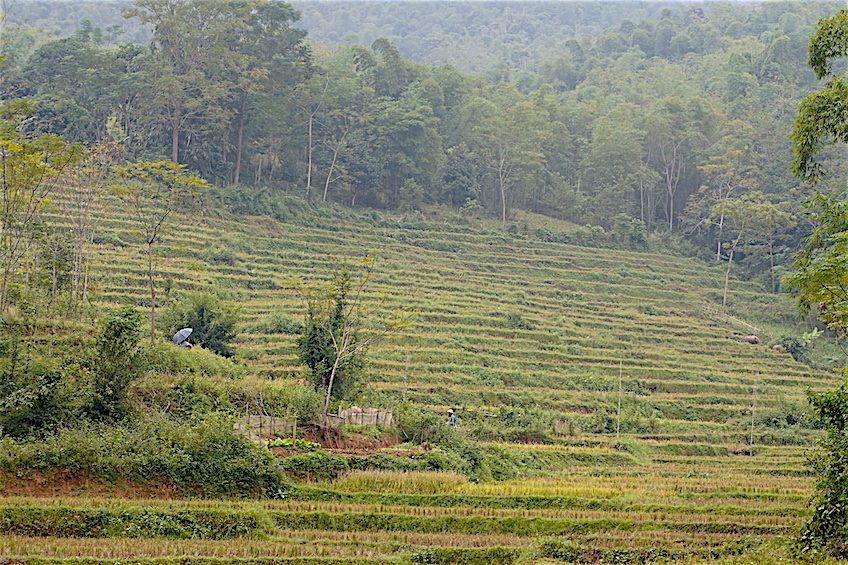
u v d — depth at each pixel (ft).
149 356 158.51
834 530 89.45
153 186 331.98
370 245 376.48
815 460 95.81
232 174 386.11
